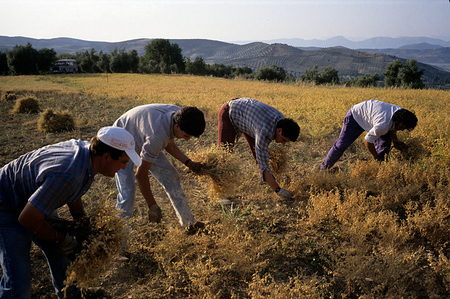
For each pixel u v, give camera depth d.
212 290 2.80
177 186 3.51
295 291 2.56
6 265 2.08
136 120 3.00
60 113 9.02
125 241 3.26
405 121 4.36
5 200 2.06
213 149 3.94
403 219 3.82
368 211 3.81
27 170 2.02
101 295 2.82
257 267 3.05
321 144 6.90
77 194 2.13
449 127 6.49
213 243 3.50
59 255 2.43
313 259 3.18
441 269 2.84
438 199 3.78
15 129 9.23
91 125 9.60
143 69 57.31
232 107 4.27
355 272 2.79
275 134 3.83
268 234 3.65
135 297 2.79
